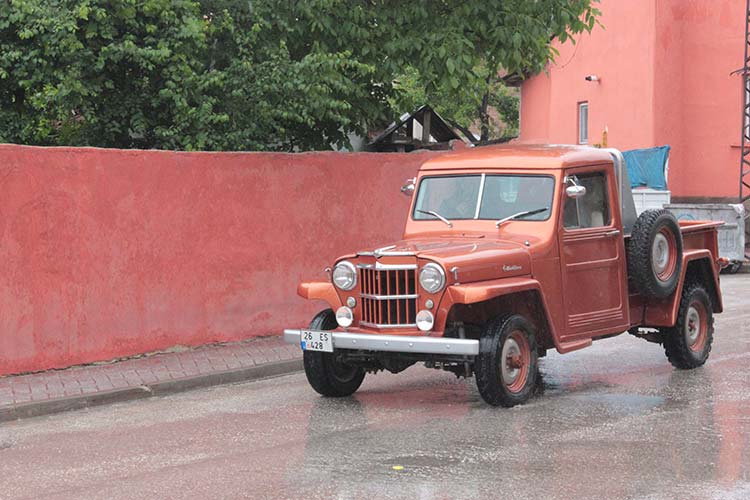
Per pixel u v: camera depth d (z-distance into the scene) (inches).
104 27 531.2
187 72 542.9
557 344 389.1
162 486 284.4
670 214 432.1
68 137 593.9
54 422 377.4
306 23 589.6
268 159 542.6
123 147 594.6
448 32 589.9
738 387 416.2
